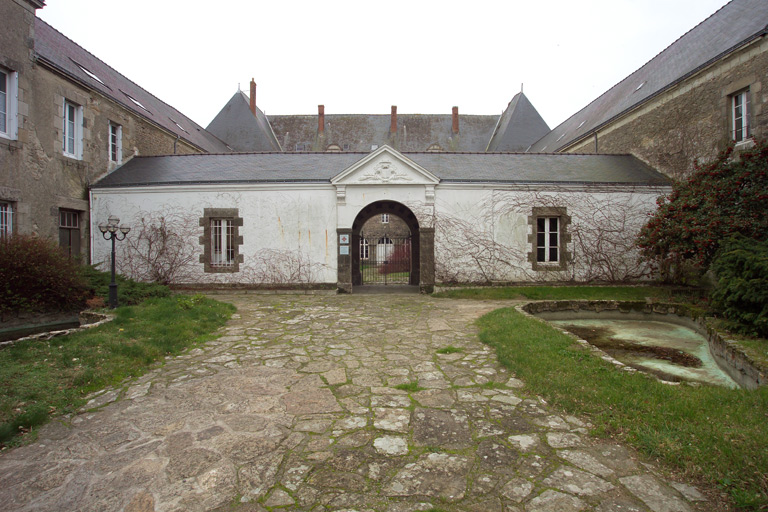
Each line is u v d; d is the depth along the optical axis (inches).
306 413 139.6
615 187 481.4
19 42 384.2
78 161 464.4
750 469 95.4
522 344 208.5
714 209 305.0
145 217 481.7
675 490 93.8
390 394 155.4
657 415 123.2
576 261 482.3
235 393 159.0
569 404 136.7
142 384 170.2
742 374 182.5
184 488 98.8
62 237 452.4
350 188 476.1
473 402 145.6
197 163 541.0
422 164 526.9
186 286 480.4
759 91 397.4
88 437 125.6
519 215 482.0
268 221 481.7
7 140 372.2
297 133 1121.4
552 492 94.1
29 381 161.2
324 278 482.0
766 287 210.2
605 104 737.6
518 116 1012.5
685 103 492.4
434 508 89.5
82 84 463.8
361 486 98.2
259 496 95.3
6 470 108.3
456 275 479.8
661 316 330.6
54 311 321.1
